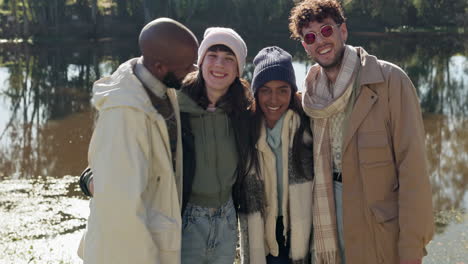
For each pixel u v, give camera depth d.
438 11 39.28
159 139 1.89
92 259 1.75
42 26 34.72
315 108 2.33
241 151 2.31
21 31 34.78
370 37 33.78
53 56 24.62
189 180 2.17
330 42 2.30
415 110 2.22
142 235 1.76
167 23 1.91
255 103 2.43
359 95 2.27
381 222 2.23
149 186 1.90
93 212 1.79
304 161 2.45
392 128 2.23
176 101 2.06
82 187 2.04
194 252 2.28
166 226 1.88
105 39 34.31
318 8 2.29
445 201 6.25
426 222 2.17
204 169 2.25
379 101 2.24
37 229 5.42
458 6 39.00
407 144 2.18
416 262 2.16
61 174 7.55
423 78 16.92
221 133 2.28
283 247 2.56
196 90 2.27
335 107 2.29
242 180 2.43
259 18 36.03
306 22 2.32
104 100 1.84
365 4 38.38
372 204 2.26
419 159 2.17
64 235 5.28
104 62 22.23
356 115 2.26
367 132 2.24
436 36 34.12
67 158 8.40
